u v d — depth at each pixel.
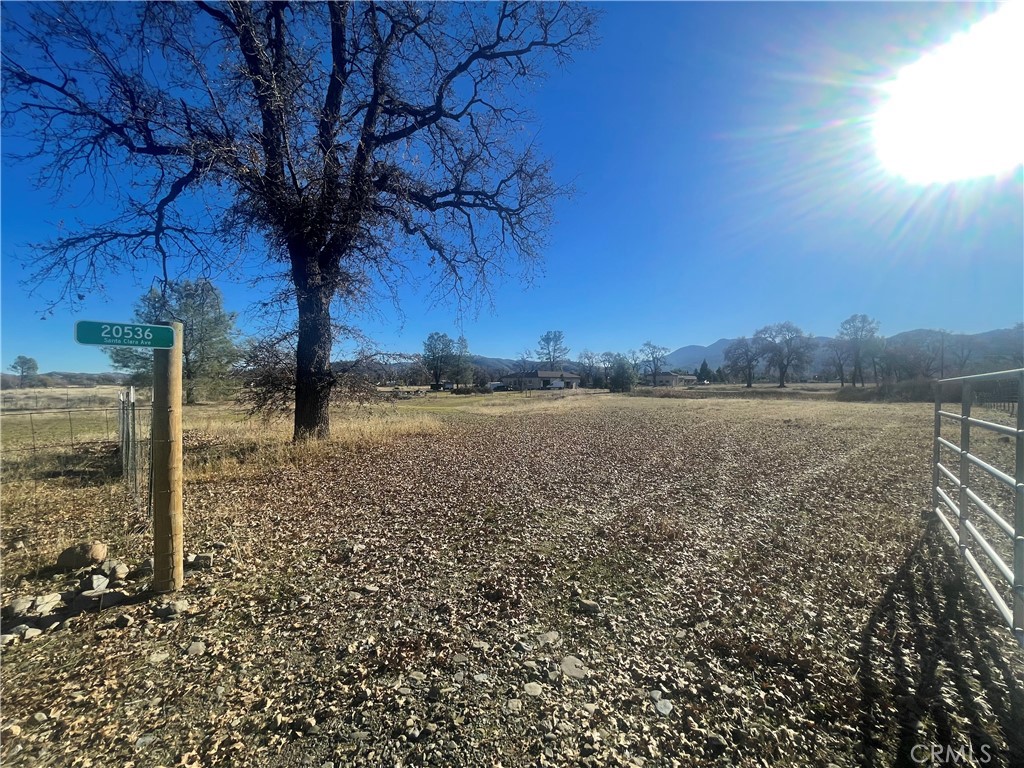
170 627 3.36
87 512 6.26
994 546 4.76
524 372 99.12
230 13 9.67
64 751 2.27
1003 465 8.83
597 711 2.51
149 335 3.69
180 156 9.25
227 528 5.52
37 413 25.52
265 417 12.19
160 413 3.79
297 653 3.05
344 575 4.23
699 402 39.38
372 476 8.38
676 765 2.17
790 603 3.65
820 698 2.60
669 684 2.74
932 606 3.56
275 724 2.43
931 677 2.75
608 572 4.28
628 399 46.28
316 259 10.80
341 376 11.71
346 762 2.19
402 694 2.65
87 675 2.83
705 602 3.69
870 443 12.16
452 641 3.18
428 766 2.17
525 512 6.17
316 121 10.04
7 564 4.51
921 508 6.07
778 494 6.98
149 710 2.54
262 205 9.48
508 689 2.69
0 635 3.20
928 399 36.94
